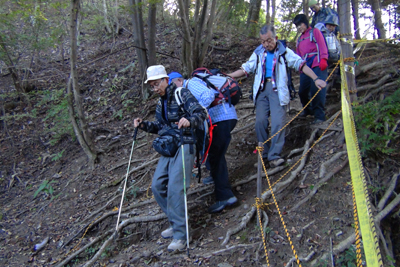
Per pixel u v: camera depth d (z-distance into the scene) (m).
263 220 3.36
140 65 6.72
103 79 7.73
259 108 4.11
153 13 6.29
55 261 3.83
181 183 3.27
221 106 3.72
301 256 2.88
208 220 3.78
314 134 4.43
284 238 3.11
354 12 7.02
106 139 6.02
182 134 3.29
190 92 3.32
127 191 4.69
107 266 3.43
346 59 4.08
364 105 4.10
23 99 7.53
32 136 6.60
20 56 7.78
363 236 1.38
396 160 3.61
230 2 9.80
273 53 3.99
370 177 3.50
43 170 5.80
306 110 4.97
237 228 3.37
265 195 3.64
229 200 3.80
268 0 9.59
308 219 3.26
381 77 5.36
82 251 3.84
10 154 6.32
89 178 5.23
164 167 3.44
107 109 6.86
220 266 2.97
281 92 3.89
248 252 3.05
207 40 6.62
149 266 3.19
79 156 5.83
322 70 4.28
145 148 5.60
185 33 6.20
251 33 9.59
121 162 5.39
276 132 3.97
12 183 5.65
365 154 3.67
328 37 4.81
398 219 3.13
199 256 3.13
